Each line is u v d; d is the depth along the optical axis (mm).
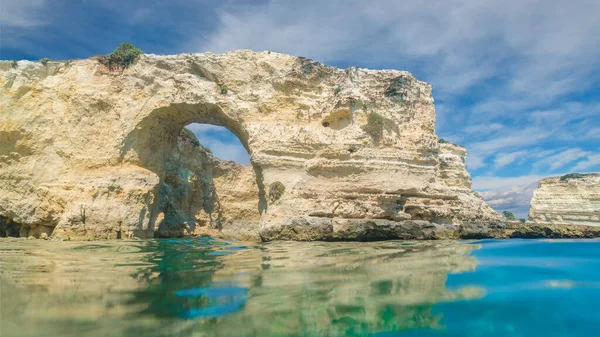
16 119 17188
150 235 18156
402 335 4664
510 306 5719
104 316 4938
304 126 17719
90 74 18156
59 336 4223
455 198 19172
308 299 5801
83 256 10414
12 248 12227
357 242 14867
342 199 16609
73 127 17531
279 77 18094
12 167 17016
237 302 5633
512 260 9602
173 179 25359
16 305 5316
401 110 18844
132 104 17812
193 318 4969
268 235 15812
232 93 18219
